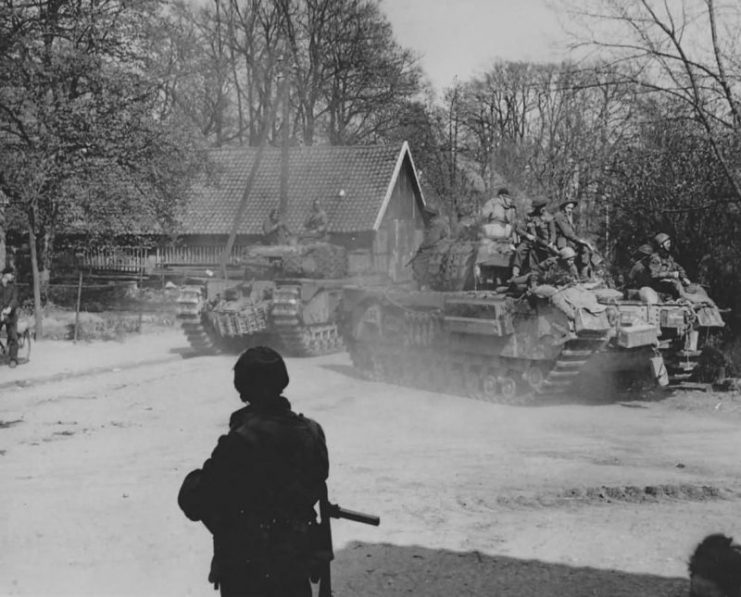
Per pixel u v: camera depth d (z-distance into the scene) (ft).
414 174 134.31
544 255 49.44
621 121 61.87
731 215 57.16
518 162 127.85
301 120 152.56
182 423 41.42
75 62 84.28
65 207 89.81
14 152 82.99
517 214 56.03
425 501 26.40
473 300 49.34
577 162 66.59
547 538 22.41
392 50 147.74
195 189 129.59
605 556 20.80
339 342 76.59
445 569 20.02
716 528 23.02
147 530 23.63
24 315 93.91
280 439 12.31
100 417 42.88
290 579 11.98
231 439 12.19
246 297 73.97
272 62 145.07
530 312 46.88
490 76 140.56
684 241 59.98
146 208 93.04
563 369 45.47
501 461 32.48
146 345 76.13
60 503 26.32
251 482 12.11
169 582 19.39
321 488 12.69
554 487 28.12
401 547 21.81
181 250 128.67
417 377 55.26
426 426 40.57
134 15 89.45
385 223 123.13
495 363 49.37
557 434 38.52
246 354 12.87
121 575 19.89
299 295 70.33
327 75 147.95
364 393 51.90
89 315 97.96
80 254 123.03
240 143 163.02
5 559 21.09
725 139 53.98
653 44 49.78
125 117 89.40
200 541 22.67
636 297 50.83
